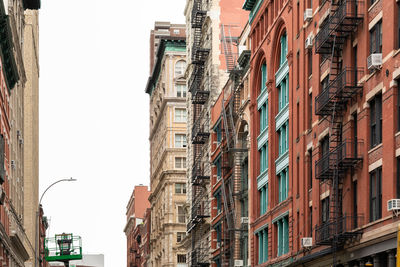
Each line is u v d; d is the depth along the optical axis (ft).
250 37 239.91
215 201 294.46
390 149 126.31
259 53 227.81
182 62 458.09
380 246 129.90
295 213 187.52
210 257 295.89
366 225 136.05
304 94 181.68
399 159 124.98
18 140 279.90
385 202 127.85
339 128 154.71
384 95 129.70
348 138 146.00
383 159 129.18
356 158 139.74
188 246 363.97
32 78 347.56
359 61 143.23
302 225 180.45
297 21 188.44
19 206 285.84
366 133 138.82
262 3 224.53
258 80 232.12
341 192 152.66
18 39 254.68
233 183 247.70
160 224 462.60
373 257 133.69
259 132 232.53
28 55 346.13
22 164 300.20
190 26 373.40
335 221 147.74
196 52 310.24
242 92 250.98
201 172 317.83
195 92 323.98
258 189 230.27
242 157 247.70
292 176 191.42
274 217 209.67
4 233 213.25
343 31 146.41
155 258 486.79
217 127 289.12
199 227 323.37
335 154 148.25
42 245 503.20
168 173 442.09
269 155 214.28
